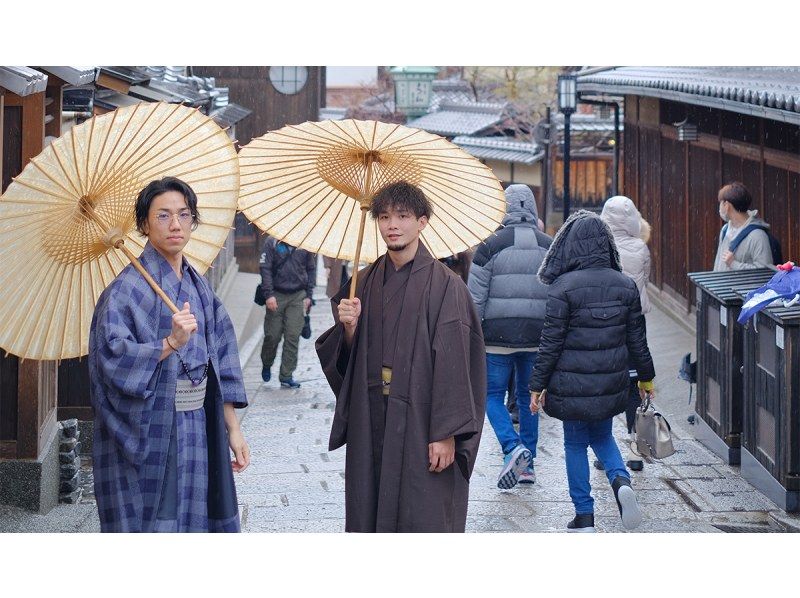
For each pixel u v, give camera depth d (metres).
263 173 5.10
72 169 4.43
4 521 6.70
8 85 5.66
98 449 4.33
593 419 6.42
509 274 7.65
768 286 7.27
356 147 4.96
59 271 4.58
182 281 4.46
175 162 4.75
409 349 4.76
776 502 7.24
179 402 4.38
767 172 11.55
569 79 18.67
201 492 4.43
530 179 27.70
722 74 11.92
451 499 4.89
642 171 18.38
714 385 8.70
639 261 8.81
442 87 41.09
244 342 15.01
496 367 7.71
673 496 7.52
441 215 5.15
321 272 25.23
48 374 7.30
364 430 4.81
